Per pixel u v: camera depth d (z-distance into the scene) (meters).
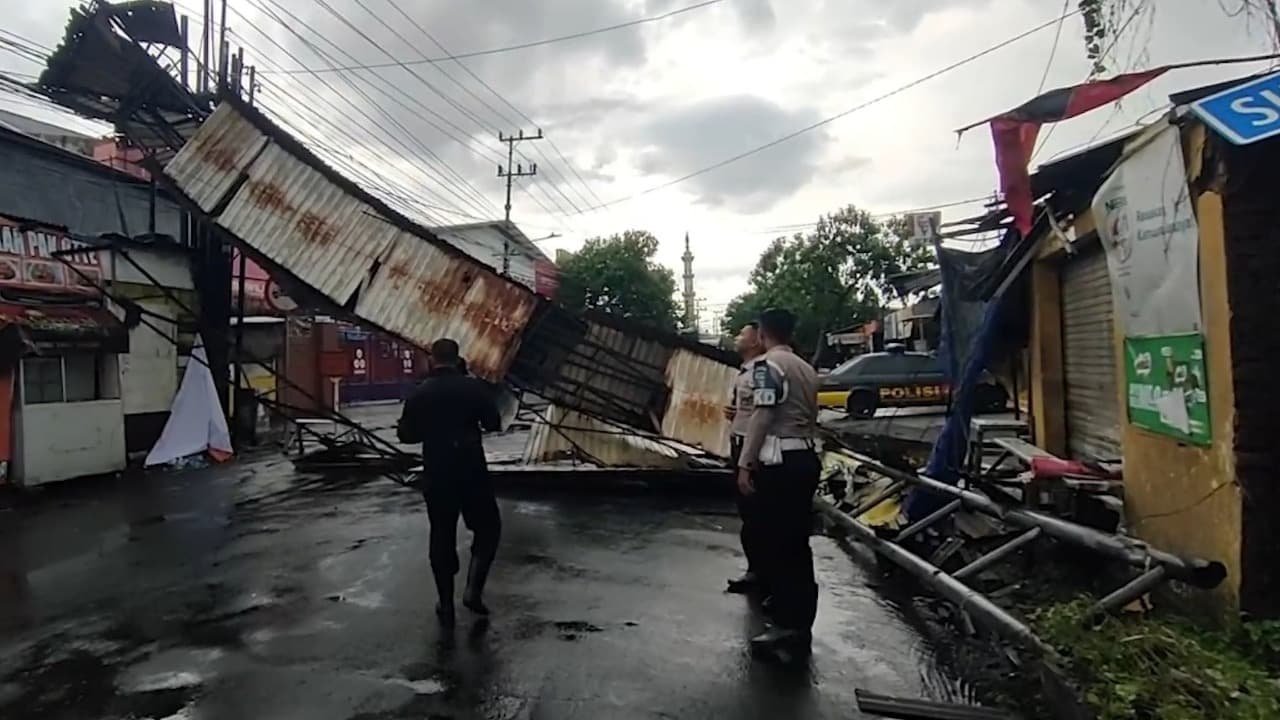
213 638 5.12
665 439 9.52
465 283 9.21
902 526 7.30
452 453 5.37
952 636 5.15
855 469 10.27
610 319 9.70
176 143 10.73
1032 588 5.70
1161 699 3.44
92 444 12.21
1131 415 5.55
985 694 4.24
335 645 4.98
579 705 4.11
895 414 15.49
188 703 4.14
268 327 18.58
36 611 5.71
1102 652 3.90
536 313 9.22
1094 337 7.46
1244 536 4.26
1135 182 5.19
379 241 9.20
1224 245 4.32
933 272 12.38
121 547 7.72
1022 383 9.80
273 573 6.71
